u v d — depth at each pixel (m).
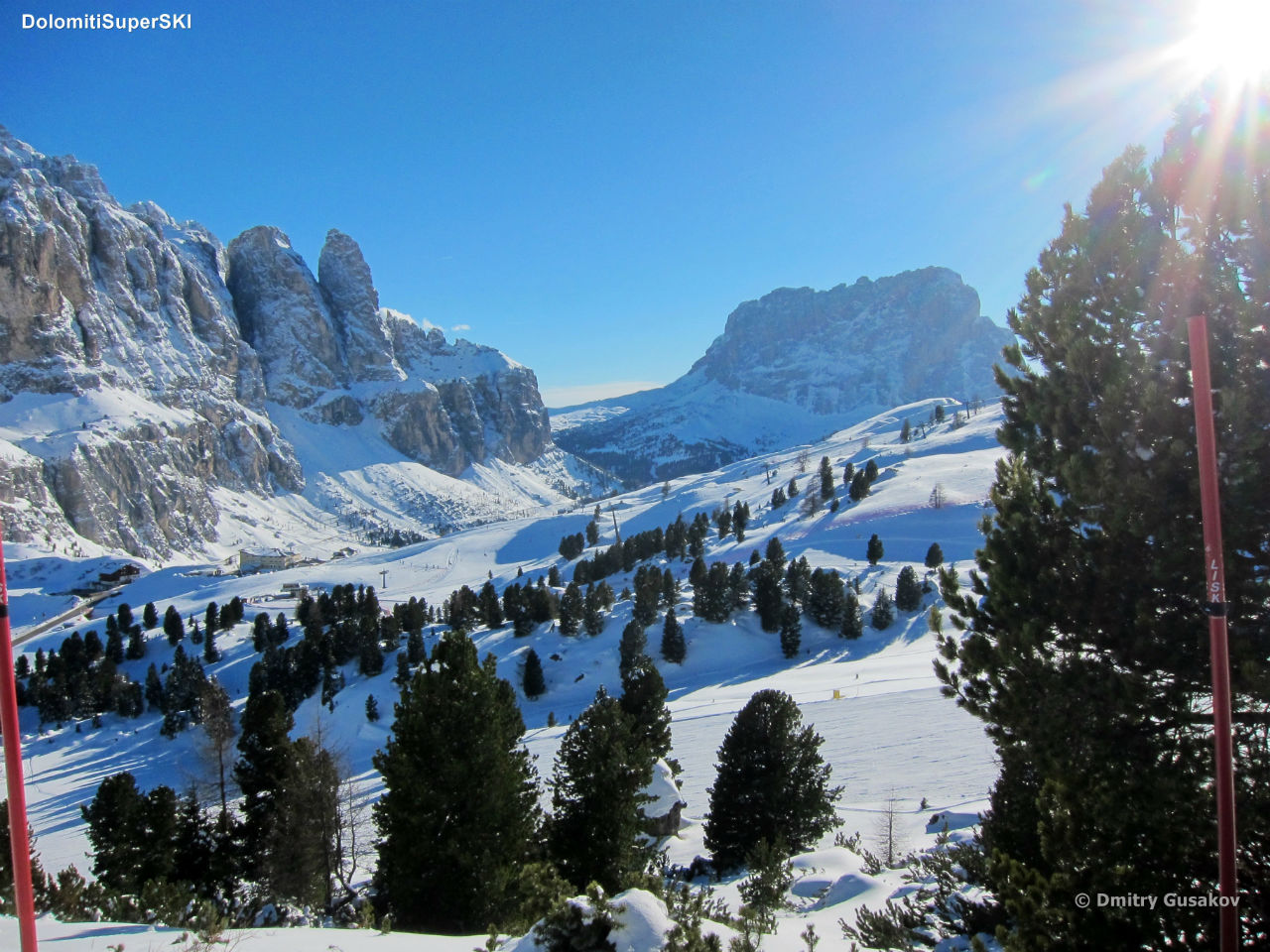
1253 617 9.80
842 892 19.70
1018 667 11.41
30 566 194.75
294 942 11.57
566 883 11.69
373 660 97.00
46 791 78.81
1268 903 9.25
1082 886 10.22
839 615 93.75
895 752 44.16
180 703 94.12
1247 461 9.51
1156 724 10.32
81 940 11.54
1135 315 10.76
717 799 30.47
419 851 19.17
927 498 146.75
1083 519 11.08
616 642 97.06
